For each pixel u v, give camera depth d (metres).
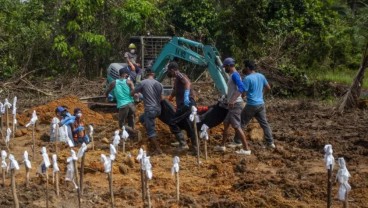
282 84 20.61
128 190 9.47
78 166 10.86
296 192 9.36
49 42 23.38
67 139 11.18
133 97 13.48
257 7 24.39
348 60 27.23
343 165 7.03
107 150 12.58
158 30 25.05
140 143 12.91
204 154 12.18
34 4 23.61
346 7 28.64
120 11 23.56
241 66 23.45
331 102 19.23
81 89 20.91
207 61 14.45
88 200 9.14
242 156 11.98
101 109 17.41
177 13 25.81
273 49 22.86
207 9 25.70
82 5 22.92
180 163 11.62
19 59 22.78
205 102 18.58
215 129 14.01
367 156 12.07
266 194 9.27
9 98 19.39
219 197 9.30
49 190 9.51
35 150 12.59
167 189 9.75
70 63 23.66
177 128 12.48
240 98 12.05
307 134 14.10
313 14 25.34
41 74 23.42
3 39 22.86
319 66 25.86
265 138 12.56
